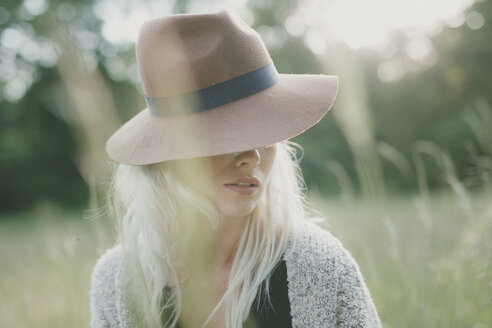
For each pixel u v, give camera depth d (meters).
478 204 1.58
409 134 13.23
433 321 1.43
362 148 0.93
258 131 0.86
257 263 0.98
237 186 0.86
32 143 14.84
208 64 0.88
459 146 11.82
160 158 0.90
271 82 0.95
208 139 0.85
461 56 14.03
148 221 1.00
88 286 1.72
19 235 9.05
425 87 13.75
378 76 12.54
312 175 12.34
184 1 12.30
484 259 1.33
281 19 15.27
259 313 0.94
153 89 0.92
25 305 1.75
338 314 0.90
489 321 1.33
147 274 1.06
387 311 1.47
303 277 0.92
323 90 0.96
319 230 1.00
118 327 1.11
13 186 16.44
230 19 0.90
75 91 0.46
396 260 1.52
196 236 0.76
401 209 3.88
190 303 1.00
